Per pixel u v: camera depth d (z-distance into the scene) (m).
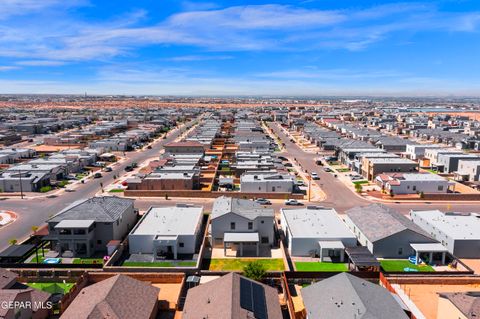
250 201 77.25
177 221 69.06
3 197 98.75
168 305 46.69
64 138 186.38
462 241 62.53
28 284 54.06
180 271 56.12
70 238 63.09
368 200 96.62
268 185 100.00
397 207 91.62
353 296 39.38
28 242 68.06
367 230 66.44
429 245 61.28
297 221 69.38
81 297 42.56
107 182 115.06
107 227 65.62
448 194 97.75
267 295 43.25
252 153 146.25
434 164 134.62
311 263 60.03
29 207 90.19
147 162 146.00
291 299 46.31
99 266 58.00
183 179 101.75
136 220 78.75
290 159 153.12
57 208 89.31
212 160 143.62
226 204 73.12
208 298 40.69
